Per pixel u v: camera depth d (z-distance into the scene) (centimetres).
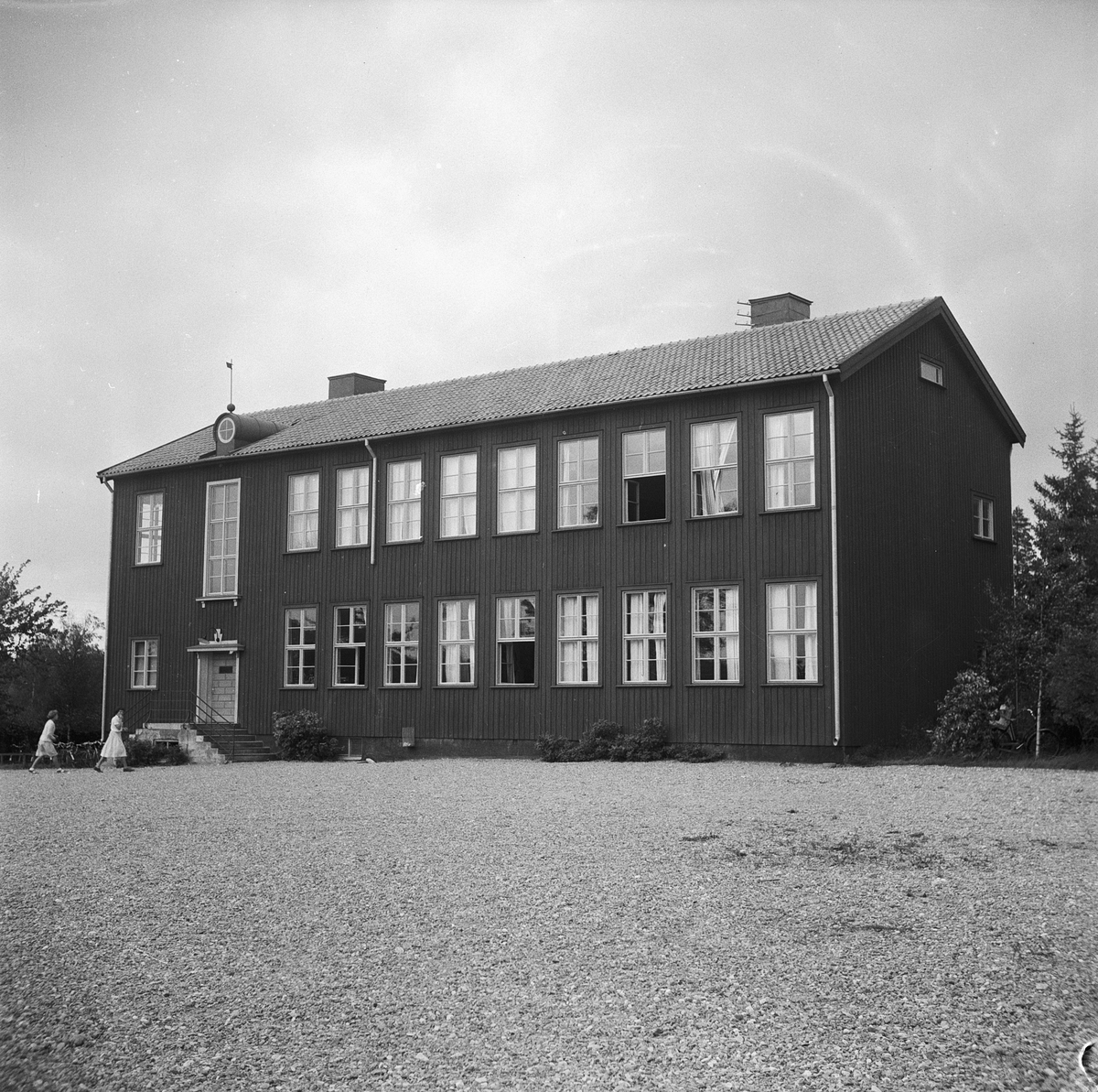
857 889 1123
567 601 2992
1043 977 838
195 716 3666
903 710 2747
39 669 4881
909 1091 643
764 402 2722
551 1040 719
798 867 1241
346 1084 660
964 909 1039
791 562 2652
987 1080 658
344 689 3366
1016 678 2675
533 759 2955
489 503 3147
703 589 2775
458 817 1680
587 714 2919
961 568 3048
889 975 842
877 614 2694
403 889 1148
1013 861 1262
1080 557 2717
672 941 935
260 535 3600
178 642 3744
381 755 3275
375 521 3353
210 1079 670
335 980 845
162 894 1148
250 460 3644
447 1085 655
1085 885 1137
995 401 3244
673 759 2720
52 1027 758
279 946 938
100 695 5234
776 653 2662
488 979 838
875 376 2777
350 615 3388
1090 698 2319
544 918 1015
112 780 2641
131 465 3906
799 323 3094
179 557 3775
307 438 3525
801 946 920
